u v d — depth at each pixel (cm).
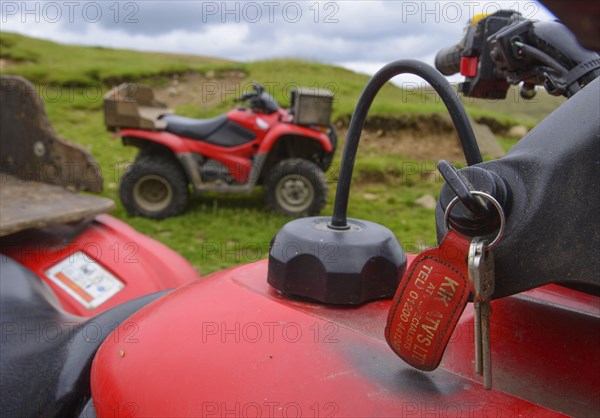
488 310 71
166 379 86
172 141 612
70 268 213
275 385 80
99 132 1071
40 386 114
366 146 1081
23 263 212
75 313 198
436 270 74
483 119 1256
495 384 80
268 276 104
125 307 132
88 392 114
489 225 69
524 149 70
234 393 80
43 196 274
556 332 90
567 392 79
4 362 119
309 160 665
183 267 227
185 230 588
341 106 1202
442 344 75
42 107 327
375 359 83
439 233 76
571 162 64
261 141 625
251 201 707
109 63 1766
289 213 629
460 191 68
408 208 763
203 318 96
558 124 68
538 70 95
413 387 78
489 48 103
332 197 769
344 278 97
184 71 1616
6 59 1747
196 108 1343
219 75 1608
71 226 243
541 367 83
